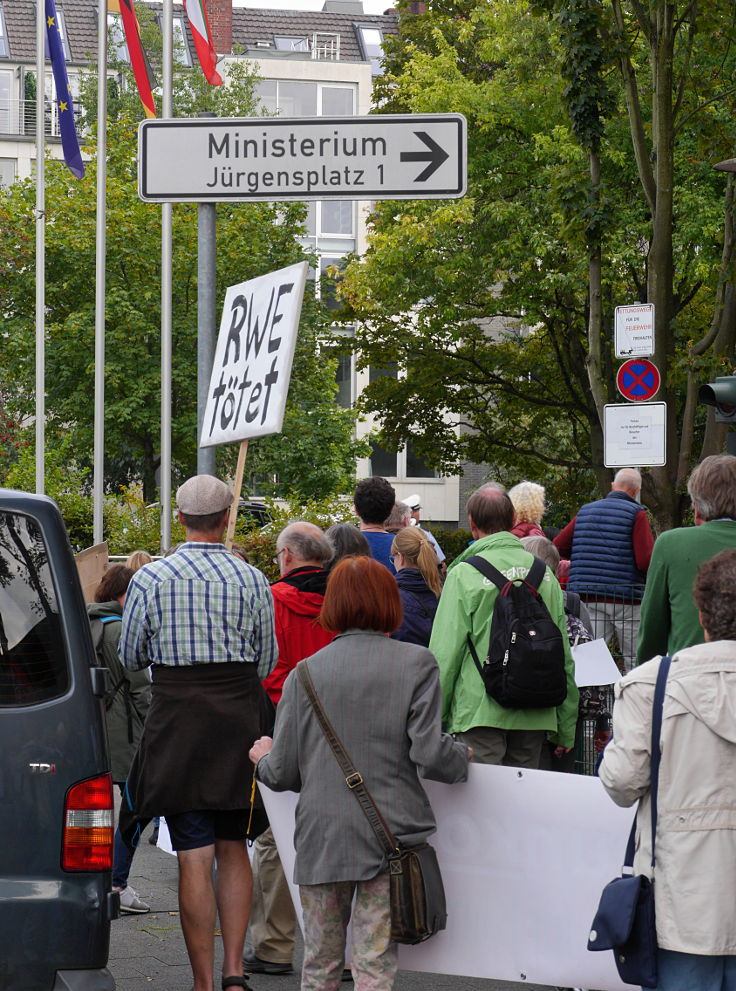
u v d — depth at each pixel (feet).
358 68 274.36
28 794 20.56
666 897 17.88
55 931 20.35
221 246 178.81
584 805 23.09
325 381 189.47
